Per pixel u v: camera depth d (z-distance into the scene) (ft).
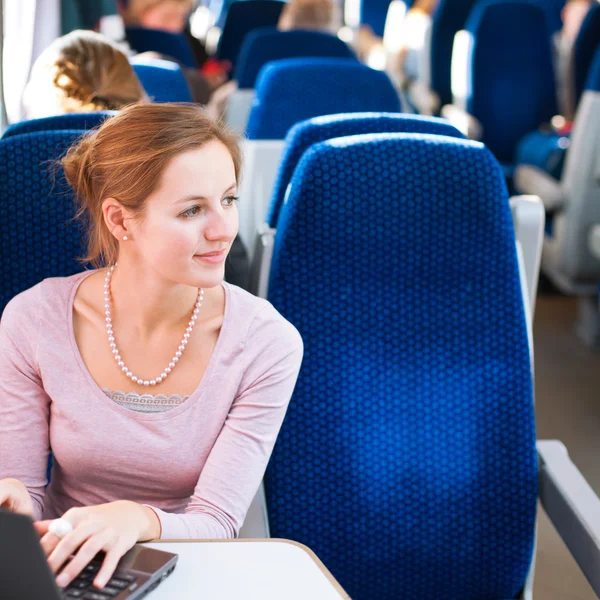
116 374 4.25
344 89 10.06
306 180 4.72
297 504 4.86
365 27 22.79
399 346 4.87
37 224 4.83
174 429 4.21
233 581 3.33
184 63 15.60
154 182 3.81
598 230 11.42
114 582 3.24
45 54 6.17
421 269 4.84
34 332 4.27
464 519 5.00
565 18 20.97
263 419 4.28
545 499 5.15
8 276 4.84
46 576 2.68
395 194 4.78
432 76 18.61
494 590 5.12
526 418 5.02
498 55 16.05
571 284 12.97
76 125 5.10
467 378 4.94
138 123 3.89
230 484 4.18
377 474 4.90
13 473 4.26
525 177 13.80
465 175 4.82
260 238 5.13
